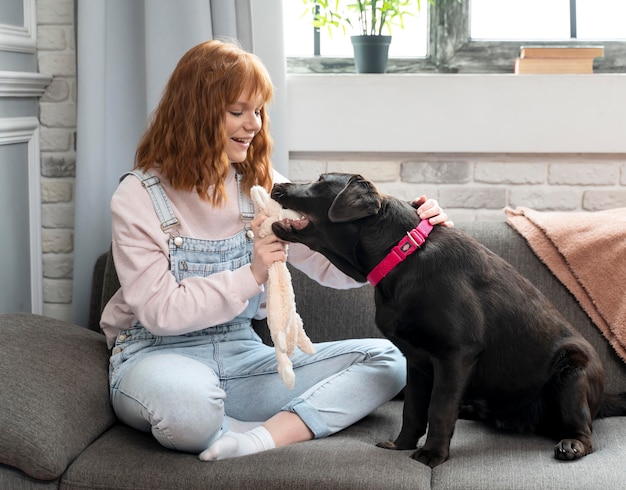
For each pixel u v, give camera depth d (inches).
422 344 75.5
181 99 81.9
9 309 108.6
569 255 92.2
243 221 85.8
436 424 73.5
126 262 79.7
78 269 109.8
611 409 84.4
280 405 82.0
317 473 68.6
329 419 78.2
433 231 78.2
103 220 109.7
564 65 110.5
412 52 120.9
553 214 97.4
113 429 79.5
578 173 112.5
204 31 104.0
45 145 116.1
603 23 118.3
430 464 72.2
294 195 76.0
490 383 78.6
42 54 114.7
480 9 119.4
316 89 111.0
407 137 111.1
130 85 109.8
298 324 77.5
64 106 115.3
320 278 90.3
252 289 77.7
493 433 80.7
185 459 71.5
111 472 70.1
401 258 75.5
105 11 106.9
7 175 107.4
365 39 113.5
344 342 86.3
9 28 106.8
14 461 70.0
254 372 83.2
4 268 106.9
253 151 87.2
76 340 85.6
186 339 82.5
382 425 83.2
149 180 82.5
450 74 111.3
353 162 114.5
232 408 82.9
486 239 95.9
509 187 113.4
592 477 67.7
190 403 72.1
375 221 76.3
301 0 120.0
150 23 104.2
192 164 81.4
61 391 76.0
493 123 110.0
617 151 109.5
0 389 73.2
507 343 77.5
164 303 77.5
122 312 83.7
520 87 109.1
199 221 83.9
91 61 106.2
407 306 75.2
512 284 79.2
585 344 80.7
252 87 81.0
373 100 110.7
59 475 70.6
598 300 90.6
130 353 81.3
